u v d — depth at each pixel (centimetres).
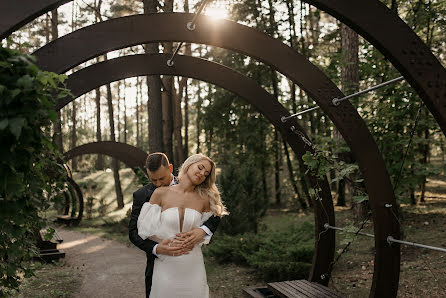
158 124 973
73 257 830
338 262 639
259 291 530
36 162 214
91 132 4328
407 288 488
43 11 227
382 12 238
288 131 461
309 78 335
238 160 1508
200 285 266
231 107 1504
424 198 1272
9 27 219
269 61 335
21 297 503
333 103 333
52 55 305
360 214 870
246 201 909
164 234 258
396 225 332
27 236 248
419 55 239
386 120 711
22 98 164
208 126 1572
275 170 1691
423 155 1028
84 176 2483
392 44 237
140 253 874
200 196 270
